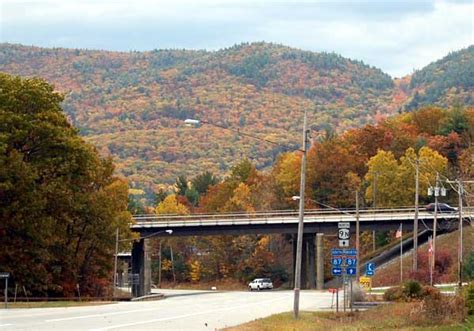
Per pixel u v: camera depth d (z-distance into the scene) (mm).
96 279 142250
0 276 86875
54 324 59844
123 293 171625
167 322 64812
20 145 122625
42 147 123375
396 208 194750
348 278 104562
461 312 66375
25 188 117188
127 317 69812
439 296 72562
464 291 73250
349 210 195750
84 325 59188
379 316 72625
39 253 120312
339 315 79250
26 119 120375
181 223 184375
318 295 138750
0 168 115250
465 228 178625
